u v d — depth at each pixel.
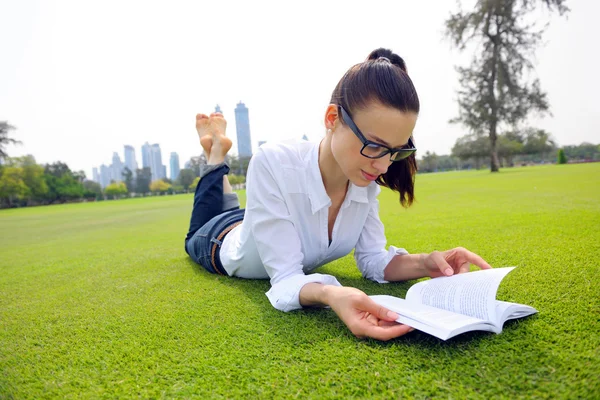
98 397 0.86
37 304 1.66
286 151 1.39
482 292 1.07
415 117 1.08
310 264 1.61
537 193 5.53
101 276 2.16
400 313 1.04
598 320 1.03
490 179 11.44
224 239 1.87
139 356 1.05
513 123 21.42
